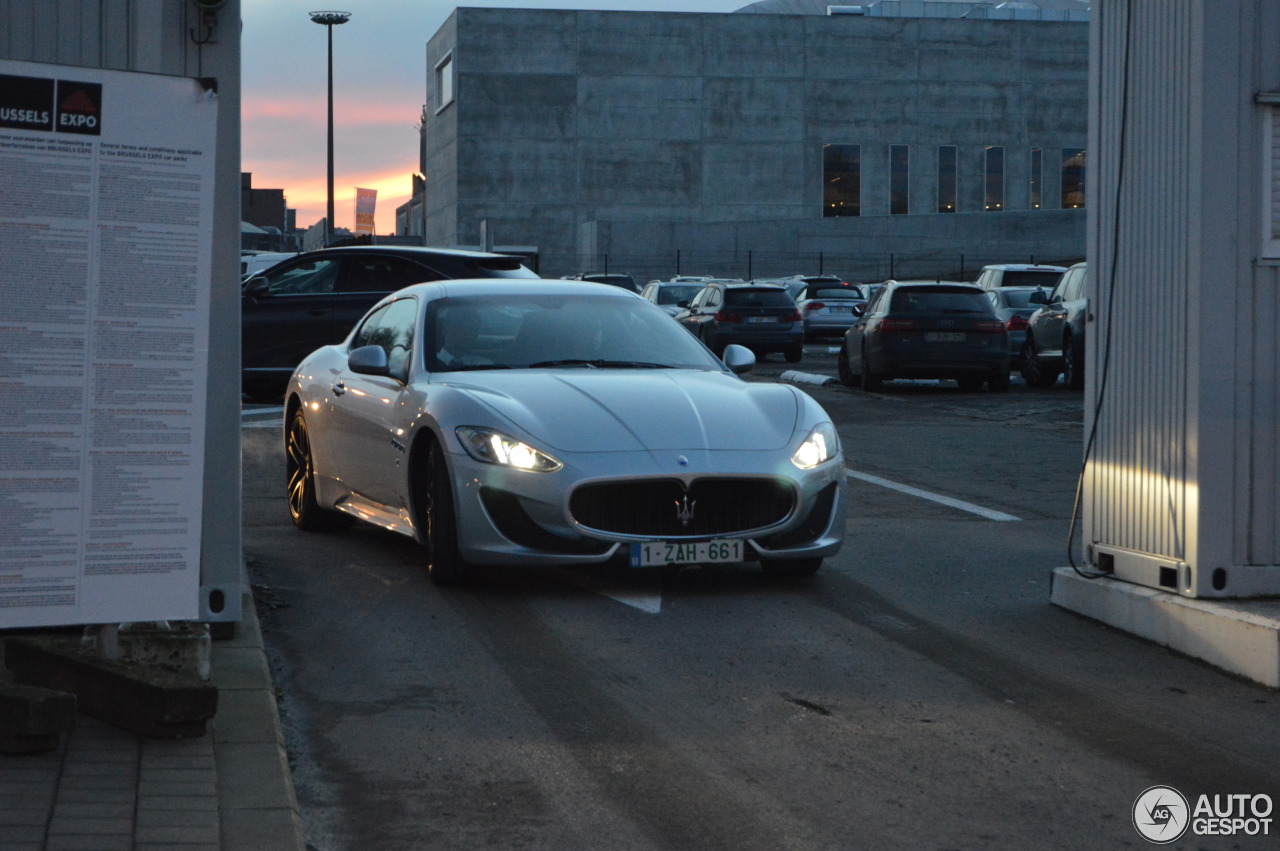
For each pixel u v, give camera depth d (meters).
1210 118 5.52
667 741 4.50
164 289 3.87
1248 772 4.25
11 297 3.74
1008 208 65.56
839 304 37.56
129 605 3.88
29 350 3.76
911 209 65.00
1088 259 6.40
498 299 7.77
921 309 20.52
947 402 19.22
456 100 62.47
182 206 3.87
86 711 4.31
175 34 4.55
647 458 6.34
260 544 7.92
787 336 28.69
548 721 4.70
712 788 4.09
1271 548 5.67
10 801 3.54
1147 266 5.93
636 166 63.25
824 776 4.19
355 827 3.77
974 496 10.21
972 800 4.00
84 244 3.79
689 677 5.23
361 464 7.55
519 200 62.88
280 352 15.32
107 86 3.79
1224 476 5.61
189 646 4.55
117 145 3.80
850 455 12.82
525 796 4.01
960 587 6.89
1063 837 3.74
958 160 65.12
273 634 5.80
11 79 3.69
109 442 3.85
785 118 63.81
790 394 7.11
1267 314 5.61
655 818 3.85
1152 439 5.92
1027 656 5.59
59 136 3.75
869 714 4.80
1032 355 22.11
